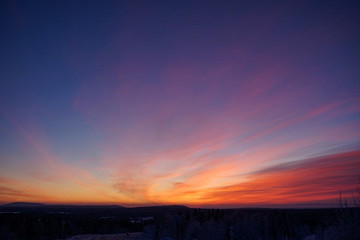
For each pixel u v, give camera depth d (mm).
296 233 75938
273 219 83062
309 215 93812
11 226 100250
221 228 79188
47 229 105812
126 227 140125
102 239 84125
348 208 18484
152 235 95438
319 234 23266
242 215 90125
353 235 17484
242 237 79500
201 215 117000
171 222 90688
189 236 80000
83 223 132125
